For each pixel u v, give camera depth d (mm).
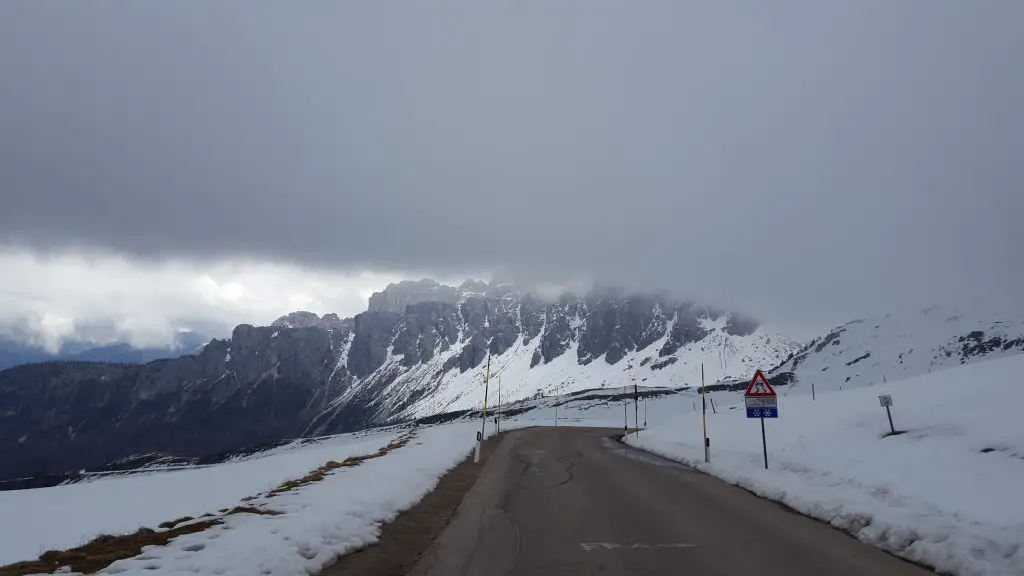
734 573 8781
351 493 14914
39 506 26516
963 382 26297
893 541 10211
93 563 8773
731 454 24609
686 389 159375
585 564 9383
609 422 91875
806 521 12570
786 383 160750
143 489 29422
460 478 21266
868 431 21172
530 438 47469
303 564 8938
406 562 9570
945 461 14789
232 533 10188
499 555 9992
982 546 9031
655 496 16391
